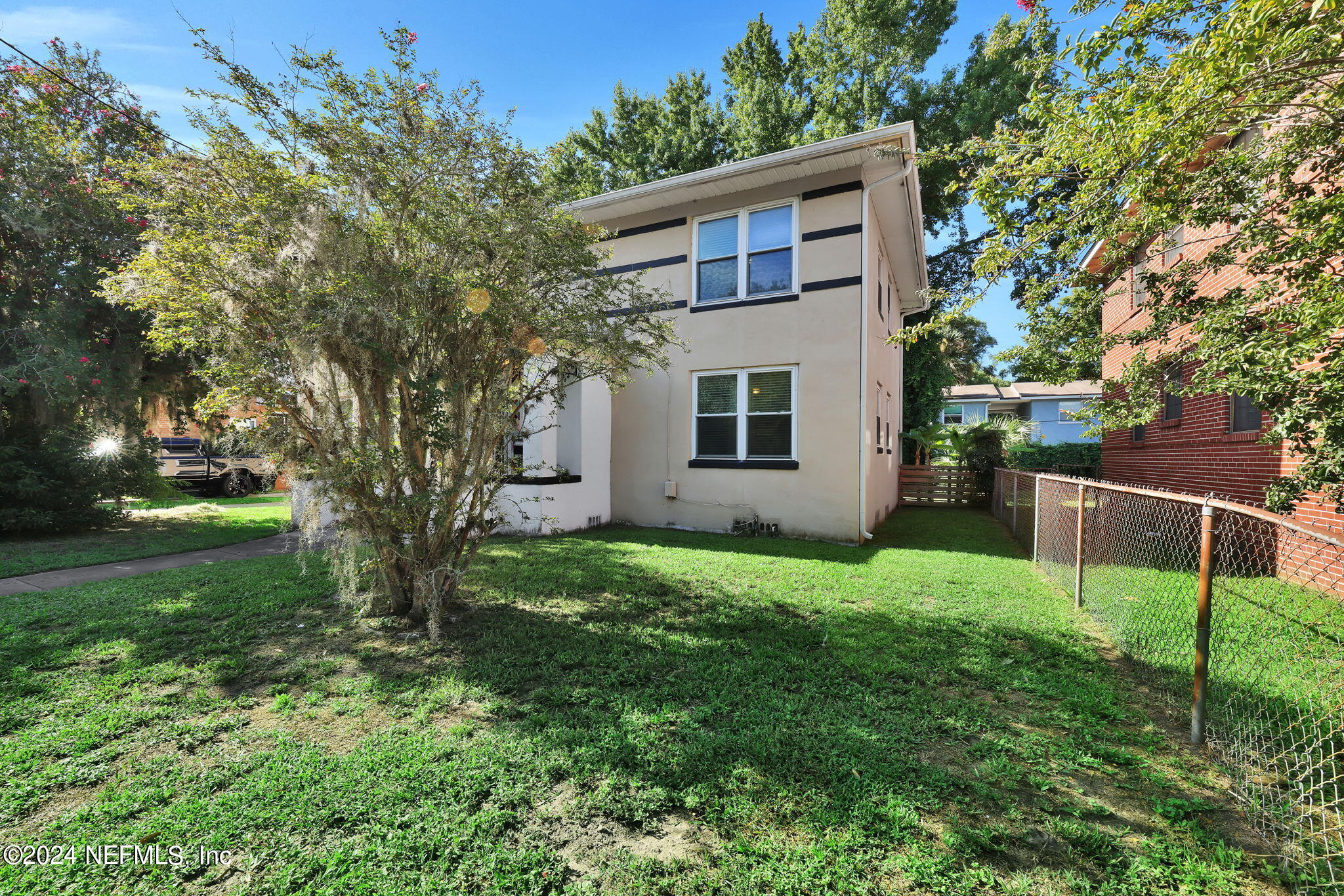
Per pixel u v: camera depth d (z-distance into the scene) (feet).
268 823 7.13
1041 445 68.80
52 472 29.30
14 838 6.86
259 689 11.20
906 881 6.27
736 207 31.48
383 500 13.70
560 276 14.14
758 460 30.68
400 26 11.64
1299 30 7.43
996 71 58.44
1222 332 11.41
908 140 25.85
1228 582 15.75
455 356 13.83
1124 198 11.69
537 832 7.05
